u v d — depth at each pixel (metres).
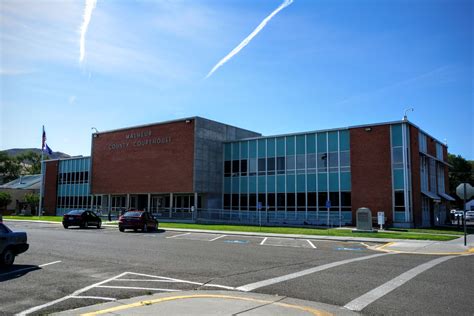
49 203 59.09
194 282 9.59
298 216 37.47
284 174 39.00
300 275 10.61
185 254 14.76
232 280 9.86
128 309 6.89
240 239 22.09
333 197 35.81
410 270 11.60
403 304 7.61
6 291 8.37
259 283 9.51
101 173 50.09
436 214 41.47
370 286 9.23
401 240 22.02
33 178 81.00
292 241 21.25
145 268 11.49
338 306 7.44
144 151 45.97
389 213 32.72
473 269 11.95
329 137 36.75
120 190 47.62
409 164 33.12
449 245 19.45
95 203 53.41
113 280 9.69
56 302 7.47
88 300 7.66
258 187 40.56
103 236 22.00
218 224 37.06
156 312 6.70
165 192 43.25
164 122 44.50
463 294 8.48
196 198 41.16
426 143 39.06
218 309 6.94
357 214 27.92
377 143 34.00
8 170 105.06
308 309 7.07
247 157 41.94
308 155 37.75
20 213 64.12
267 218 38.97
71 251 14.96
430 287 9.17
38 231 25.02
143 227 26.67
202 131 42.28
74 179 56.53
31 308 7.02
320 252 16.19
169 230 28.38
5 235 11.38
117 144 48.91
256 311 6.85
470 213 54.28
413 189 33.50
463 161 73.00
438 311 7.13
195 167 41.09
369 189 33.88
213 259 13.53
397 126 33.31
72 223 28.94
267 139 40.69
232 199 42.50
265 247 17.91
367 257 14.66
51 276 10.07
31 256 13.52
